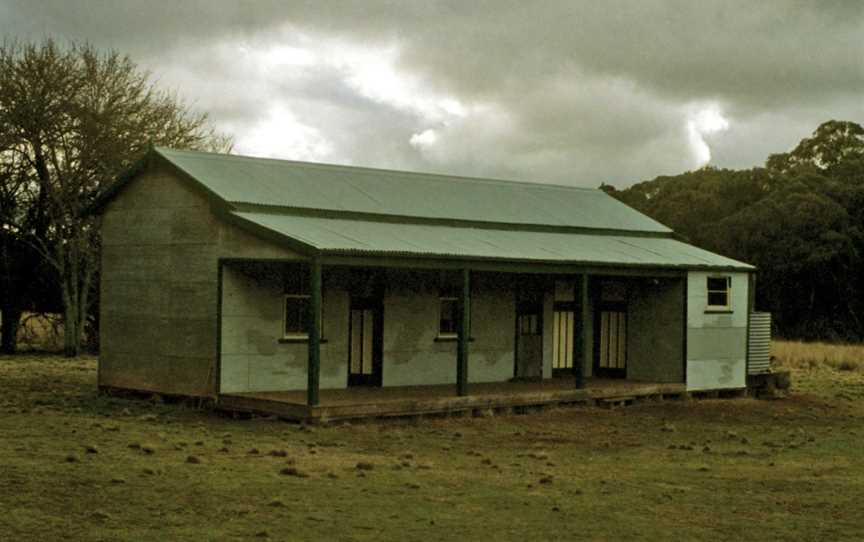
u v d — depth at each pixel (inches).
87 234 1544.0
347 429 774.5
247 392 879.1
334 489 541.3
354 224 933.2
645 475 631.8
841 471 669.3
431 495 538.0
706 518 508.7
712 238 2650.1
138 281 945.5
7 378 1131.3
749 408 1037.2
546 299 1101.1
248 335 882.1
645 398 1027.3
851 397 1176.8
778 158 3240.7
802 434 860.6
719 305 1113.4
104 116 1528.1
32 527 434.3
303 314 921.5
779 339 2471.7
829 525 499.5
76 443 651.5
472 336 1034.1
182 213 904.9
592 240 1116.5
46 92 1494.8
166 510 474.9
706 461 701.9
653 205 3043.8
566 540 452.8
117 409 864.3
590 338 1141.1
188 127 1676.9
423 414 846.5
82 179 1520.7
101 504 481.1
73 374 1202.6
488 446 734.5
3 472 539.2
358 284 954.7
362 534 447.8
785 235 2506.2
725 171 3090.6
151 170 935.7
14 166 1547.7
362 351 962.7
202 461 603.2
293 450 668.1
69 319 1519.4
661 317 1090.7
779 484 610.9
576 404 968.3
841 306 2536.9
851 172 2807.6
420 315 994.7
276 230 820.6
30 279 1620.3
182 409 874.8
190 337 896.3
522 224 1084.5
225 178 923.4
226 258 864.3
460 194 1117.7
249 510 481.7
